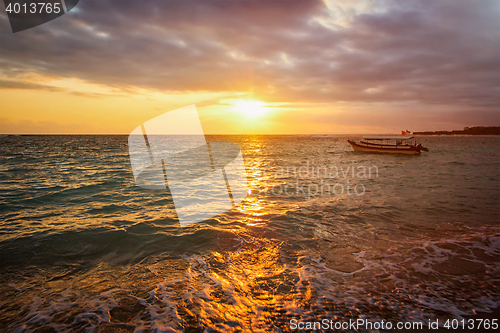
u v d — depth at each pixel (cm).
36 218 697
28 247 515
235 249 510
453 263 458
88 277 407
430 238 577
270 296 356
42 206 820
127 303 338
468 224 673
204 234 586
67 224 648
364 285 385
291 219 696
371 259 472
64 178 1355
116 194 980
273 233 595
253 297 353
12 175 1463
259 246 525
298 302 342
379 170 1812
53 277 407
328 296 356
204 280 397
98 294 359
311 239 563
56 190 1052
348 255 488
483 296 360
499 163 2302
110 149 3944
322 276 410
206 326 296
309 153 3547
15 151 3403
